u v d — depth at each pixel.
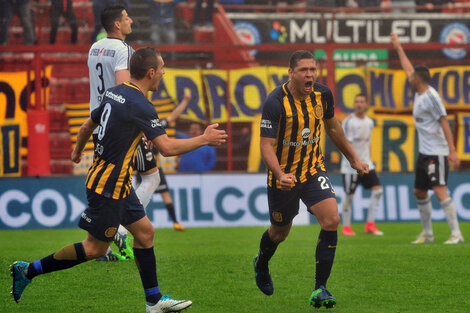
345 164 39.72
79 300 19.94
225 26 53.19
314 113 19.50
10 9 48.53
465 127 47.84
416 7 54.50
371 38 54.75
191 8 52.84
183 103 41.62
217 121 46.34
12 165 44.31
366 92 47.34
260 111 46.81
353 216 46.78
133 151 17.23
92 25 52.03
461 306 19.33
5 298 20.11
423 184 34.56
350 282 22.72
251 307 19.22
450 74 47.62
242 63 46.84
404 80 47.69
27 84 44.69
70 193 44.09
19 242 35.06
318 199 19.28
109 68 23.78
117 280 22.56
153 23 50.28
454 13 57.03
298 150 19.61
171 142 16.67
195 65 46.81
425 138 34.06
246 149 46.75
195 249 31.34
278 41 54.41
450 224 34.06
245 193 45.88
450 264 26.00
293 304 19.64
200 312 18.58
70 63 45.81
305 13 54.38
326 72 46.69
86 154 45.41
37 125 44.28
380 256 27.98
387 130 47.38
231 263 26.05
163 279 23.06
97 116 17.61
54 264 17.61
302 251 30.00
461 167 48.00
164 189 42.22
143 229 17.91
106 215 17.14
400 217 47.03
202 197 45.47
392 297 20.52
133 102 16.80
